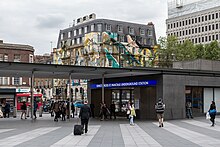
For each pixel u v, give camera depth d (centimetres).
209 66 4078
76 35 9969
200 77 3344
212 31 11475
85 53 9288
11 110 4747
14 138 1705
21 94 5906
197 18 12025
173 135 1850
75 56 9781
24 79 6188
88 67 2775
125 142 1541
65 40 10469
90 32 9256
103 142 1540
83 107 1884
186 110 3225
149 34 10181
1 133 1966
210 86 3438
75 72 3102
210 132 2011
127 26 9688
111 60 9106
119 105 3594
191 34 12219
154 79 3123
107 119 3269
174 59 7725
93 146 1406
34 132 2019
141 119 3206
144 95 3253
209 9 11581
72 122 2870
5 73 3153
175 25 12900
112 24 9362
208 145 1446
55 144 1466
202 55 7756
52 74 3316
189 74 3256
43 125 2558
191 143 1512
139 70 2917
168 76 3083
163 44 7906
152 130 2142
